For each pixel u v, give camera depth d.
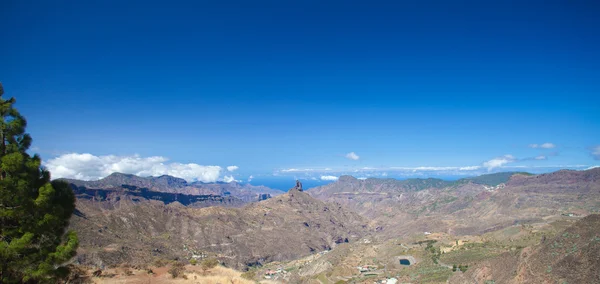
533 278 93.88
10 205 25.67
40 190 26.53
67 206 29.84
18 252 25.67
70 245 27.75
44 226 26.81
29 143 28.41
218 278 49.75
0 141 26.66
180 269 54.22
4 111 26.89
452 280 138.25
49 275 26.97
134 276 49.16
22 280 26.12
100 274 47.94
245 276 56.72
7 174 26.06
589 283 78.19
